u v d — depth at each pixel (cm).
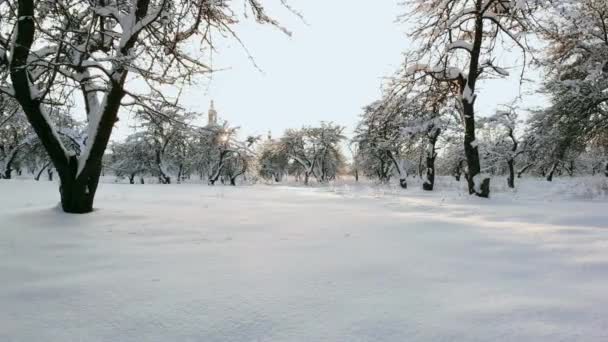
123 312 279
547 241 547
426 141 2569
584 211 921
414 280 359
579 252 470
